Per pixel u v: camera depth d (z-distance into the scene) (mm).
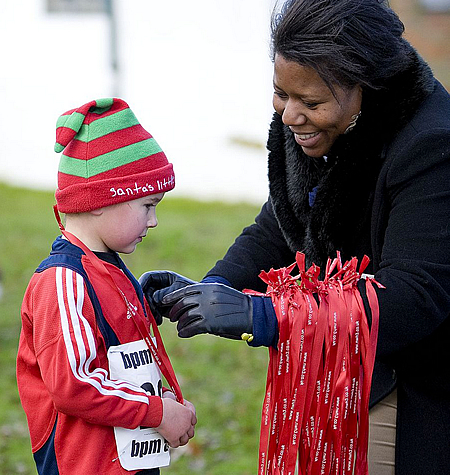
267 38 3473
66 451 2908
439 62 14031
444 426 3117
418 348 3117
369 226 3143
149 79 21266
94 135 2947
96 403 2764
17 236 12133
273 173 3496
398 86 2986
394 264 2889
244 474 5613
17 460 5766
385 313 2850
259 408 6770
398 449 3188
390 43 2920
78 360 2740
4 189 15109
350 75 2865
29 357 3004
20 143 18234
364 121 2992
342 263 3236
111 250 3105
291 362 2881
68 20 20328
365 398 2904
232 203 14453
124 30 20719
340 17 2838
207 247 11602
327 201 3121
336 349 2916
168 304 2914
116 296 2947
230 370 7699
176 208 13938
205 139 18844
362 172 3041
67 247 2934
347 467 3027
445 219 2865
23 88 20641
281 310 2859
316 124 2979
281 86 2959
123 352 2941
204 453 6008
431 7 13938
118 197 2930
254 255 3689
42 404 2975
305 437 3004
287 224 3467
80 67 20516
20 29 20469
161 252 11391
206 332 2828
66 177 2980
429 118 2971
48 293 2816
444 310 2883
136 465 2945
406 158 2914
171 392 3207
